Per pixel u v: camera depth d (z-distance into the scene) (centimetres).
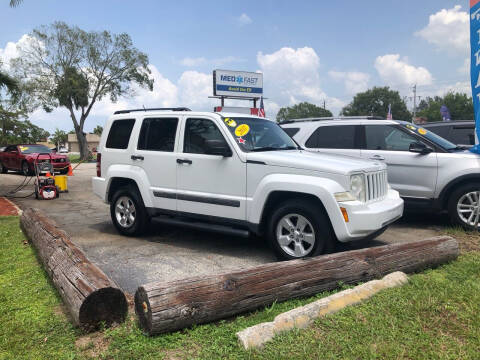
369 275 386
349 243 479
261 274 332
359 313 312
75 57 3400
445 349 267
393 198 515
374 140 701
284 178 457
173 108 594
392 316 309
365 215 430
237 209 496
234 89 2688
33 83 3312
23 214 629
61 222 746
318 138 758
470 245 533
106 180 638
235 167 498
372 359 254
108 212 861
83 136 3594
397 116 7725
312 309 308
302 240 456
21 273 434
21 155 1792
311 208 445
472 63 660
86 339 295
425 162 641
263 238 607
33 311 339
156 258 501
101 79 3528
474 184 606
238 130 522
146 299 287
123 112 663
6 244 554
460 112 7444
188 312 293
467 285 375
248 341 273
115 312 312
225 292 311
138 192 606
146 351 273
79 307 297
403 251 416
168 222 565
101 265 472
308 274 353
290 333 285
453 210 626
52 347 284
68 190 1268
